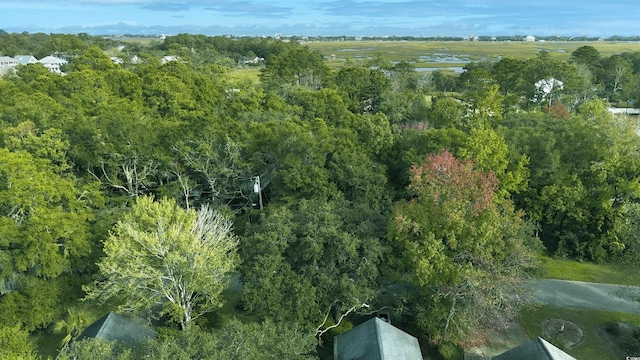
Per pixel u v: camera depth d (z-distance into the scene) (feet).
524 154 134.31
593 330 108.06
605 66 391.86
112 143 139.54
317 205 112.27
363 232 103.14
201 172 147.95
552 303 119.34
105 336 83.56
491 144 128.77
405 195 146.30
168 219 94.38
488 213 92.68
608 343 103.45
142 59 384.68
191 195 151.74
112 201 138.41
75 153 139.44
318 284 96.63
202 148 138.92
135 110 182.19
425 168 106.42
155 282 91.97
